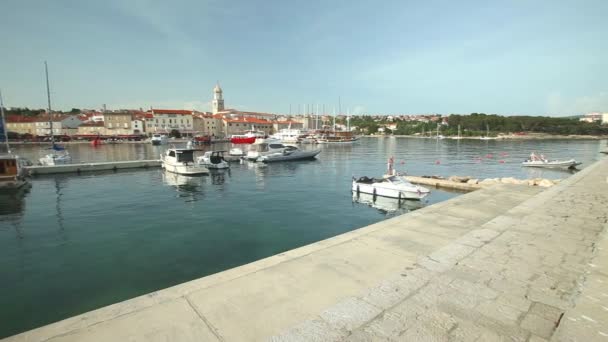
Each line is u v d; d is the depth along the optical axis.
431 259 5.09
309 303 4.60
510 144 87.50
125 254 10.22
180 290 4.92
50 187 23.23
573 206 9.23
